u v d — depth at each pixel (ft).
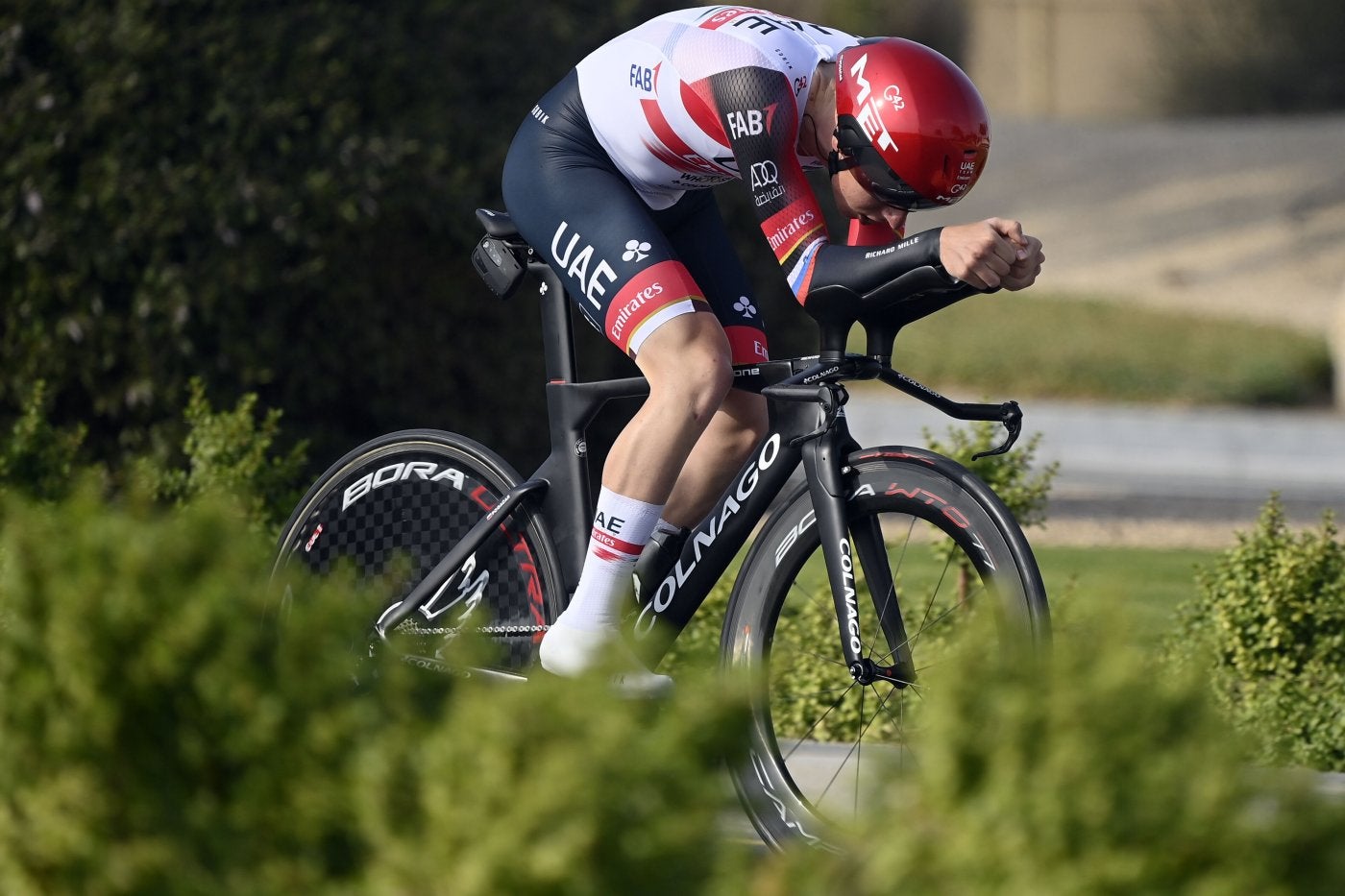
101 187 66.13
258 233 67.77
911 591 61.93
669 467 38.27
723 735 21.38
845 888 20.84
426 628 43.75
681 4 85.81
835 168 37.81
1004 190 330.34
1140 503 119.14
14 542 23.79
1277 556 57.77
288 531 46.39
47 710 22.89
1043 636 34.19
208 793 22.36
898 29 415.03
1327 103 391.45
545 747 20.33
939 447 63.16
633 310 38.86
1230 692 54.70
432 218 70.85
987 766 20.70
